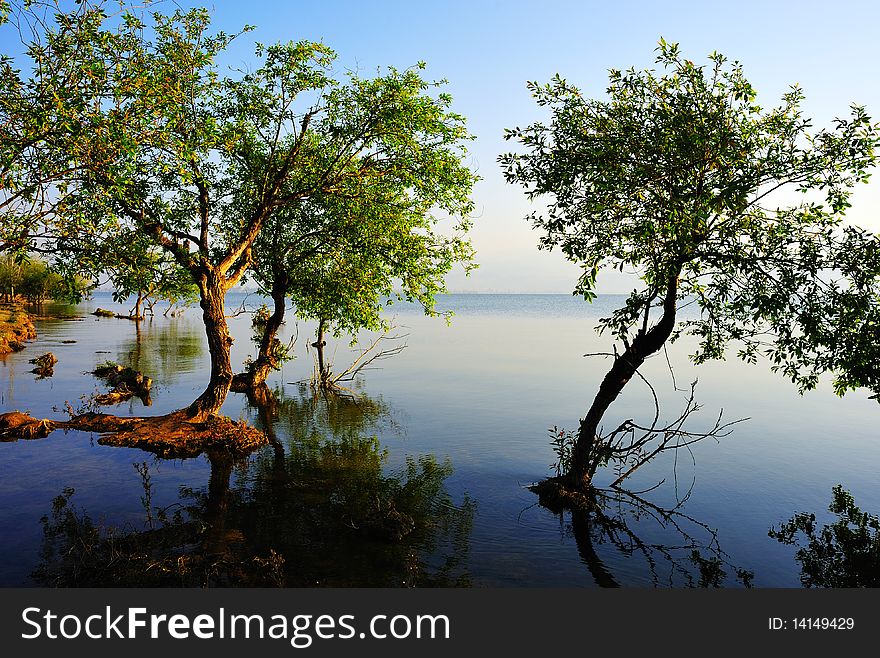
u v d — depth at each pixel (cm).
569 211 1240
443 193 2173
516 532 1213
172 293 2028
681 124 1079
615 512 1341
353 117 1964
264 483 1480
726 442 1977
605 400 1406
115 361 3794
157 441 1775
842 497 1445
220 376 1988
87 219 1333
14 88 1170
